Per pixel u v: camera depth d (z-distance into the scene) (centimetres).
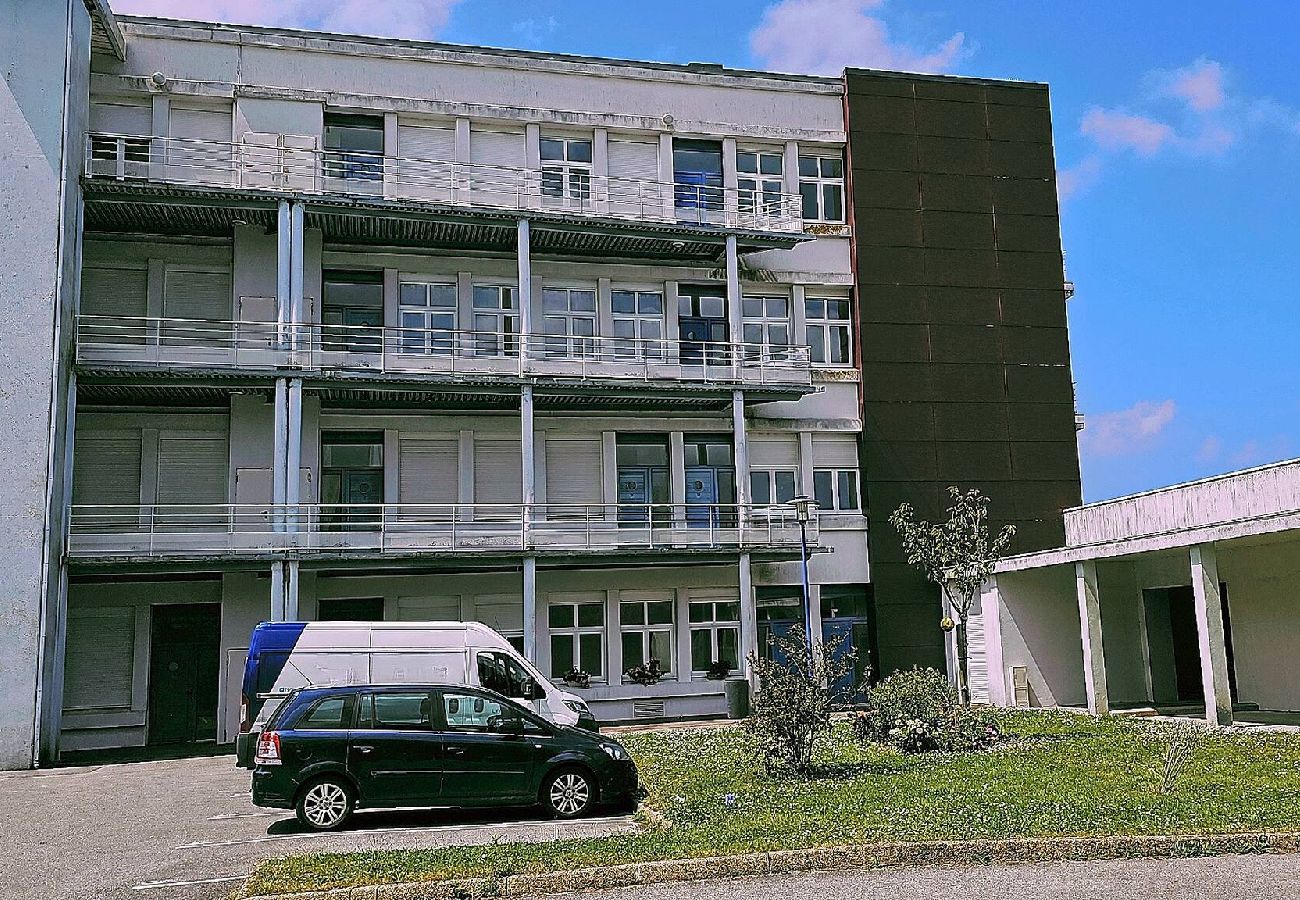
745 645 2878
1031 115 3434
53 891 1027
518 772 1341
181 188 2589
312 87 2891
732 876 1029
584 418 3038
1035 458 3256
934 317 3259
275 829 1328
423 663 1953
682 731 2447
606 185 3067
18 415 2325
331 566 2592
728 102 3231
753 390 2955
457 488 2908
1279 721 2200
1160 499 2697
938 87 3378
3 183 2395
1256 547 2495
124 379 2542
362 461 2856
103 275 2748
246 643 2639
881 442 3170
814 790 1430
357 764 1311
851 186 3266
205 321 2595
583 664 2925
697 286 3167
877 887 975
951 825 1147
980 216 3341
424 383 2711
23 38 2458
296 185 2778
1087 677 2477
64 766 2239
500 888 980
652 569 2997
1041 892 945
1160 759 1669
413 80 2975
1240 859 1053
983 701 2892
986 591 2878
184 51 2814
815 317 3238
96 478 2700
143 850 1227
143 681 2642
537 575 2912
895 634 3080
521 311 2817
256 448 2734
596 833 1225
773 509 3077
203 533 2528
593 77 3131
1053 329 3338
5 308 2355
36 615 2267
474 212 2803
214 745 2575
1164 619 2881
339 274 2902
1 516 2283
